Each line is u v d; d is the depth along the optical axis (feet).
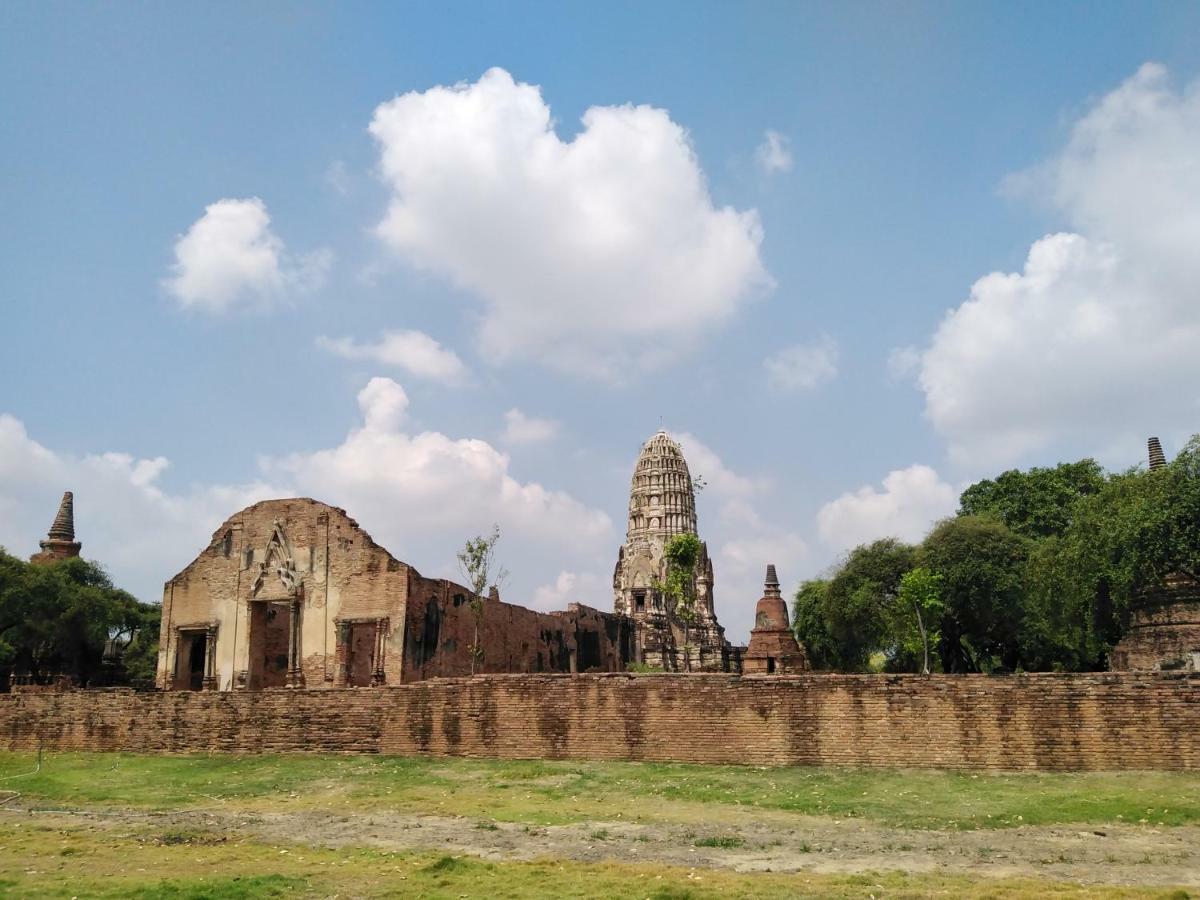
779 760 91.09
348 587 144.77
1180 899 43.78
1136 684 82.64
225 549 154.81
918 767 86.58
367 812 73.87
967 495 250.16
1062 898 43.93
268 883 48.73
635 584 313.73
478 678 104.42
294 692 111.86
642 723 96.78
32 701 124.36
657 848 57.93
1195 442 122.31
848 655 240.53
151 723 117.19
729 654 315.78
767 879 48.85
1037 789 75.41
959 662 219.00
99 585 241.96
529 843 59.93
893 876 49.42
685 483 341.00
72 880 50.26
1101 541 129.29
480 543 160.66
